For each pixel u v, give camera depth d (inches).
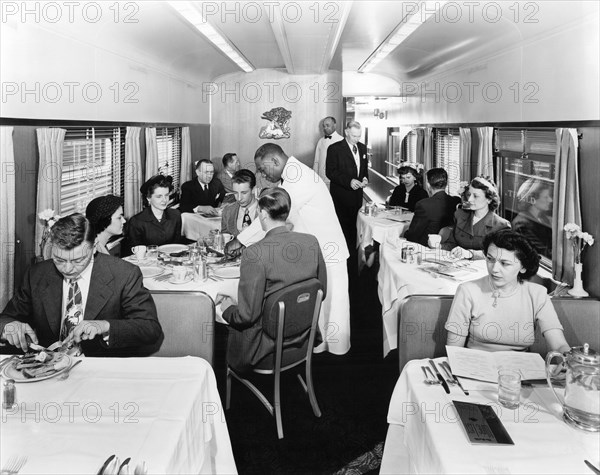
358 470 100.0
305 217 155.3
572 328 100.7
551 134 148.6
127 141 211.5
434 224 182.4
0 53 123.0
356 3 167.5
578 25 133.1
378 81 374.6
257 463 102.0
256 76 380.5
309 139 386.6
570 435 60.7
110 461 53.8
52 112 151.6
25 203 136.8
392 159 377.7
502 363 78.3
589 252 128.6
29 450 56.5
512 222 177.3
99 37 179.9
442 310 100.3
